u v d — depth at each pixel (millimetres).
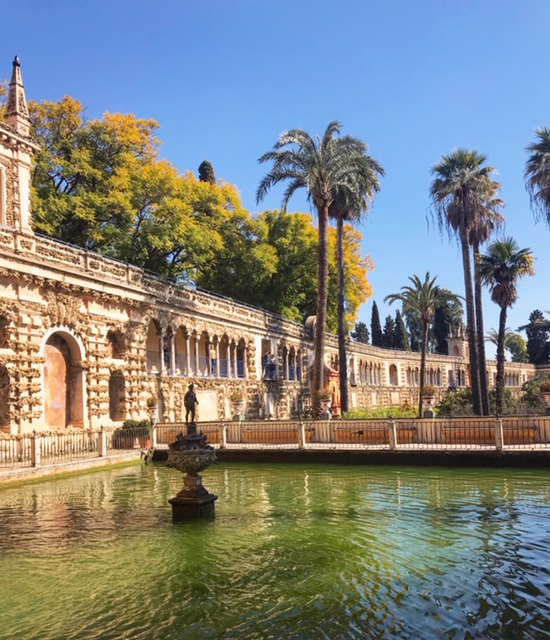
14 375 26328
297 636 8164
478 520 14453
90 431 27359
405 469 23609
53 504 17750
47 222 37906
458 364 106000
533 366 114750
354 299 68938
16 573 11117
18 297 27000
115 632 8445
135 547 12758
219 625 8586
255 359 52156
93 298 32094
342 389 47500
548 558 11258
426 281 50812
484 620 8547
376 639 8008
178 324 40625
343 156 37750
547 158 34281
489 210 44469
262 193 38312
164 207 44281
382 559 11461
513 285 47156
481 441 25844
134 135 43062
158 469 25750
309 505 16828
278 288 62156
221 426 28656
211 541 13086
